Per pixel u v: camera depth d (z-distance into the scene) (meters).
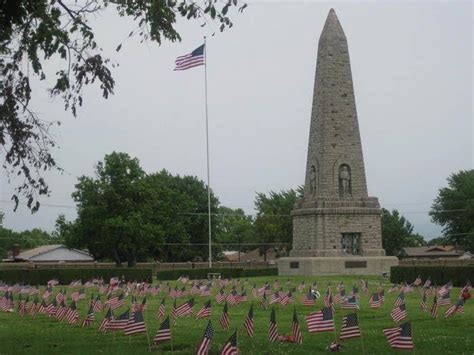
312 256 64.19
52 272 69.50
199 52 71.19
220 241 133.62
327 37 66.50
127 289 48.50
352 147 65.62
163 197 94.31
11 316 33.88
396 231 124.00
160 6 19.88
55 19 19.86
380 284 48.47
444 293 33.03
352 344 21.22
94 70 21.14
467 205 113.31
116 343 22.50
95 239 88.50
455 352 19.44
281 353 19.42
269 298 41.06
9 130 21.48
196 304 38.19
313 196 66.44
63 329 27.31
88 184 87.12
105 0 20.88
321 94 66.44
